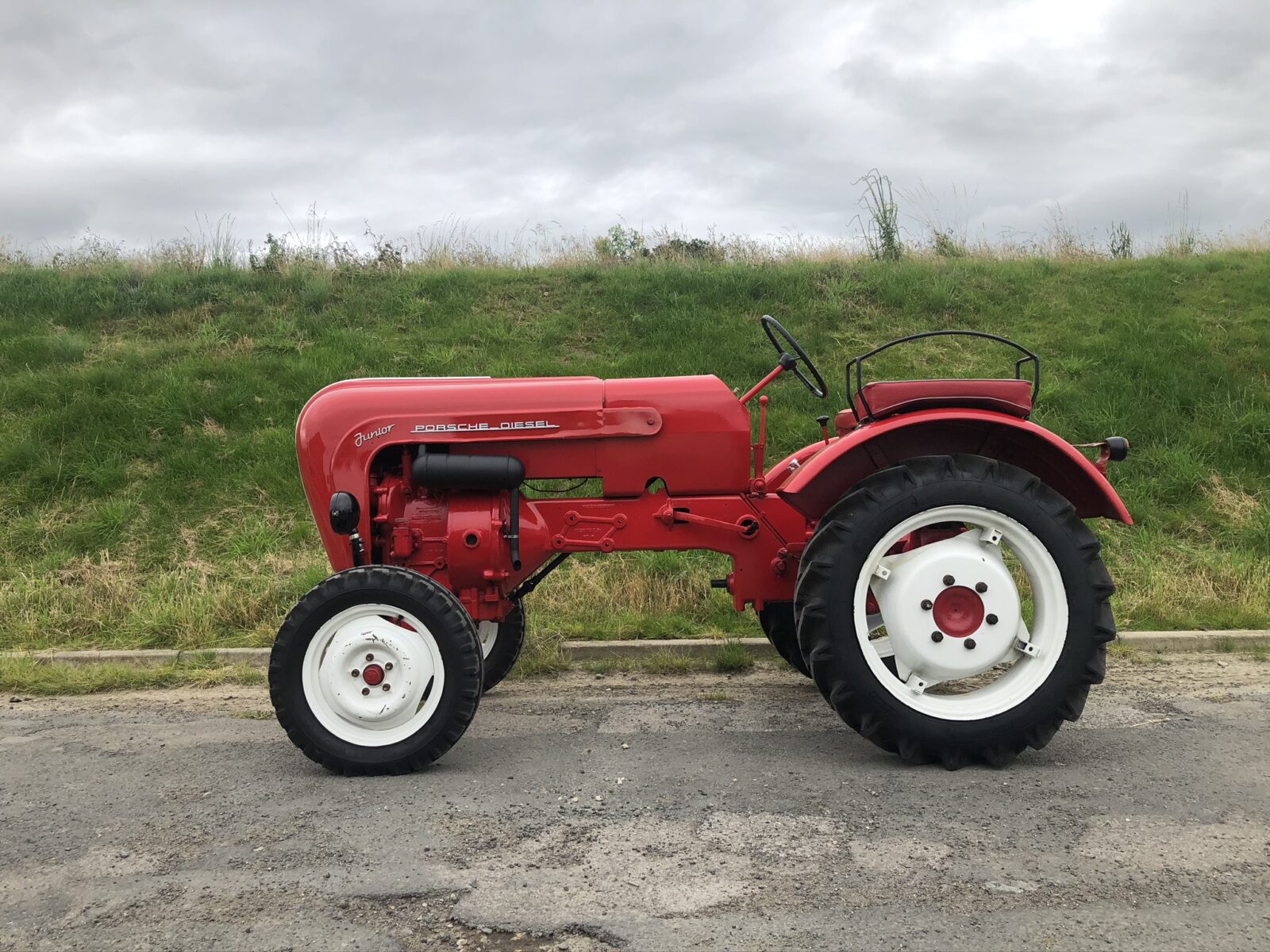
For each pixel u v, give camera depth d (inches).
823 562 131.6
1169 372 339.3
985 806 115.4
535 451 153.1
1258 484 289.7
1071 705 130.3
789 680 187.6
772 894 93.6
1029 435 138.9
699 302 398.0
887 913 89.5
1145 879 95.9
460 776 130.7
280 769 137.0
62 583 245.3
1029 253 474.9
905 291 401.7
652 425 152.8
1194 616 221.5
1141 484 289.1
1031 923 87.4
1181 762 131.6
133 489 287.0
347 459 151.2
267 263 431.8
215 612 227.5
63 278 415.8
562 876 98.4
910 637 131.8
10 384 329.7
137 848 108.3
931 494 131.6
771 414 318.0
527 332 377.7
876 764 132.8
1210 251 492.4
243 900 94.8
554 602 228.5
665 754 138.4
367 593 132.3
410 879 98.3
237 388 330.3
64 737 156.6
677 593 231.0
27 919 92.4
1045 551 131.9
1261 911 89.7
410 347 362.0
